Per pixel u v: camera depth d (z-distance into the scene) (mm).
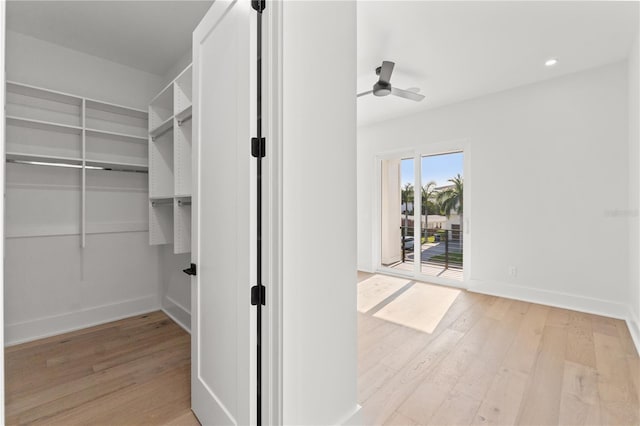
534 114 3434
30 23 2377
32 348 2400
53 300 2674
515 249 3590
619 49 2715
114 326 2838
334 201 1407
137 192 3148
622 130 2908
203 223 1553
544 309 3225
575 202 3189
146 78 3186
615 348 2355
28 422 1591
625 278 2930
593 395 1793
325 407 1365
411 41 2604
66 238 2740
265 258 1196
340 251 1444
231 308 1305
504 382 1926
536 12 2230
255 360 1196
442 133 4188
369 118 4707
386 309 3260
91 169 2861
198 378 1612
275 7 1170
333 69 1404
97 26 2426
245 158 1187
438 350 2348
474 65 3021
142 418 1635
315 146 1304
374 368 2094
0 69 703
